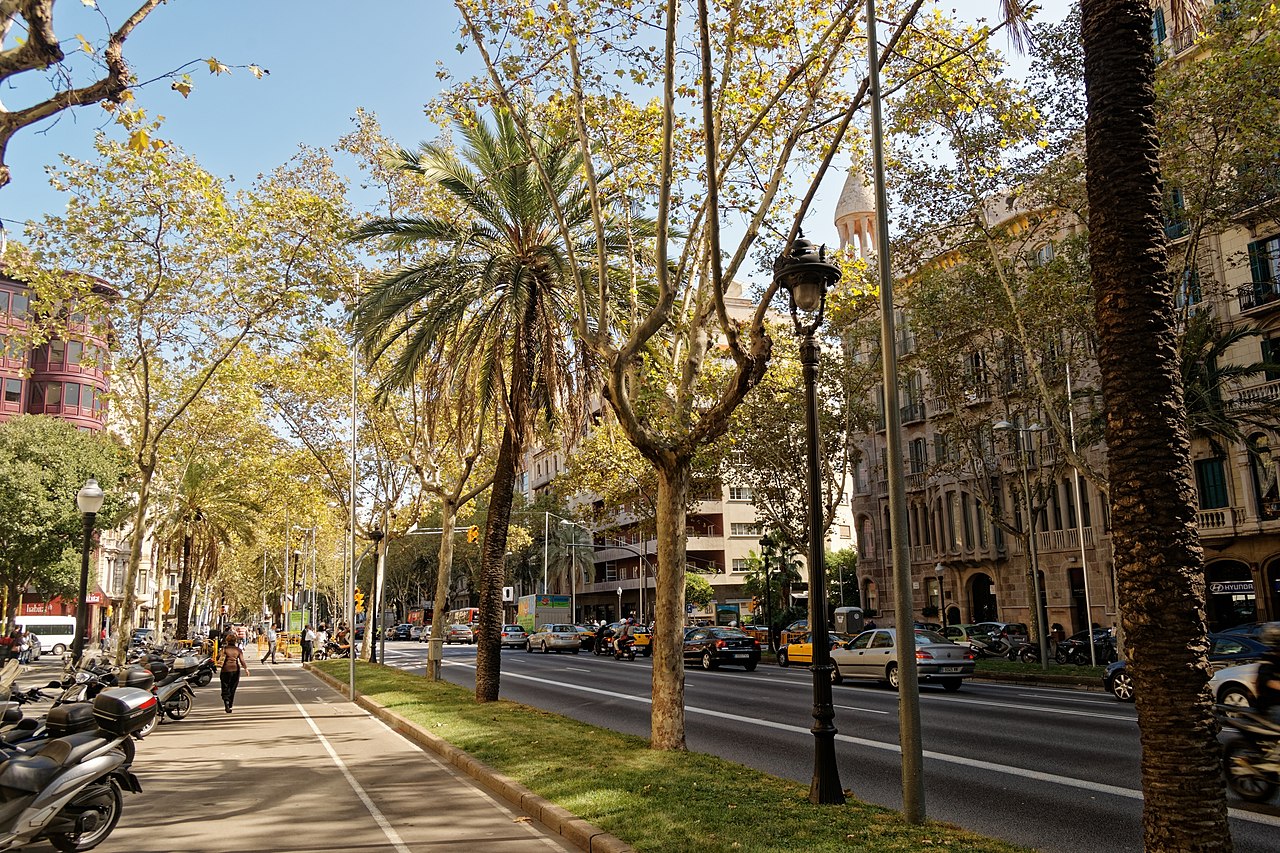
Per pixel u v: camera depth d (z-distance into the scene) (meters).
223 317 20.56
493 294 17.67
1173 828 4.70
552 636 49.47
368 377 26.05
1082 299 22.47
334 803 8.69
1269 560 28.42
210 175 18.39
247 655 51.03
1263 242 28.16
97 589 59.78
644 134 12.02
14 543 39.00
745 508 69.94
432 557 79.38
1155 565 4.89
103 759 7.25
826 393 33.09
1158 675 4.84
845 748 11.87
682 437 10.92
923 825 6.77
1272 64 16.97
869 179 13.34
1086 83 5.55
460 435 18.20
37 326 18.45
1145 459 4.99
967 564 41.78
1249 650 14.94
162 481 34.28
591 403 18.42
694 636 31.80
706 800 7.70
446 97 12.07
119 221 18.27
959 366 29.81
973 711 15.77
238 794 9.20
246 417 28.30
